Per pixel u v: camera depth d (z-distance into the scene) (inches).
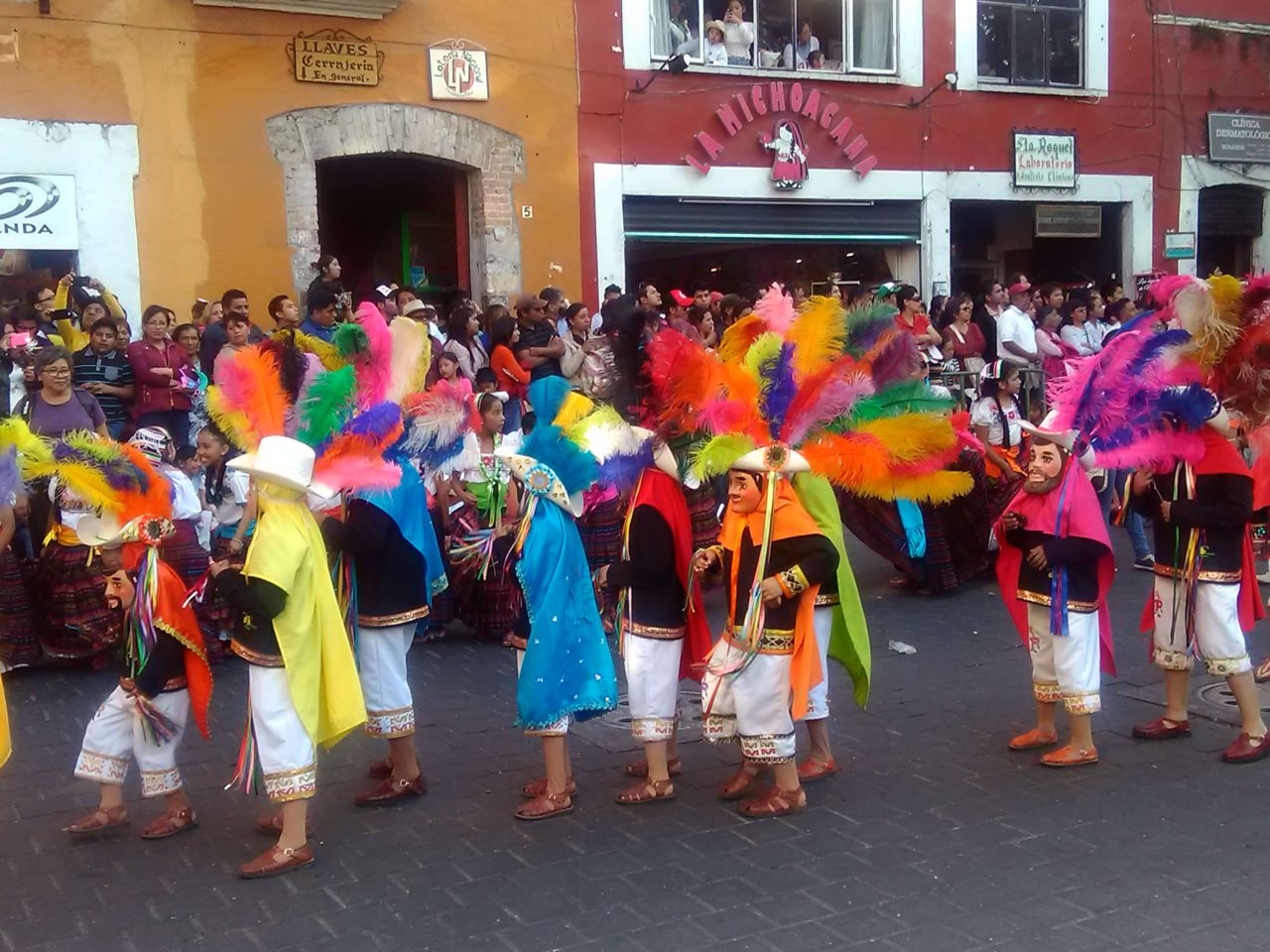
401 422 201.9
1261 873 175.3
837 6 606.9
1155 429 220.8
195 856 189.2
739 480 196.4
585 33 544.1
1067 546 214.8
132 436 310.8
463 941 160.2
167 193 464.1
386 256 569.9
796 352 196.7
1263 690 263.9
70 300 401.1
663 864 183.0
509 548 208.4
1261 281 223.1
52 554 284.2
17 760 233.3
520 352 411.2
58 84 443.5
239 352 191.2
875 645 309.1
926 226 632.4
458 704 264.7
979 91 639.8
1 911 171.5
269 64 478.0
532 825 199.2
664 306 578.6
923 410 196.2
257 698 181.8
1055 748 230.1
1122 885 172.4
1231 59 705.0
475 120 521.0
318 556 187.2
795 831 194.2
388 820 202.4
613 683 204.8
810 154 598.5
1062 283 702.5
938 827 194.7
